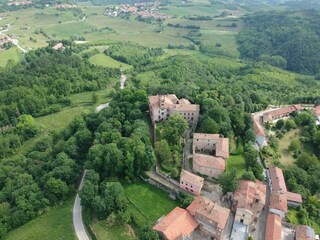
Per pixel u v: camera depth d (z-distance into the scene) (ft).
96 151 564.71
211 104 653.30
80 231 481.87
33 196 539.29
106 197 478.18
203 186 504.02
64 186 546.26
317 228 474.49
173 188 502.38
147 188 518.37
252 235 442.91
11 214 518.37
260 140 621.31
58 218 509.35
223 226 418.72
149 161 527.40
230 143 597.11
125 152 539.70
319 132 650.43
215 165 513.45
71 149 637.30
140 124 618.44
